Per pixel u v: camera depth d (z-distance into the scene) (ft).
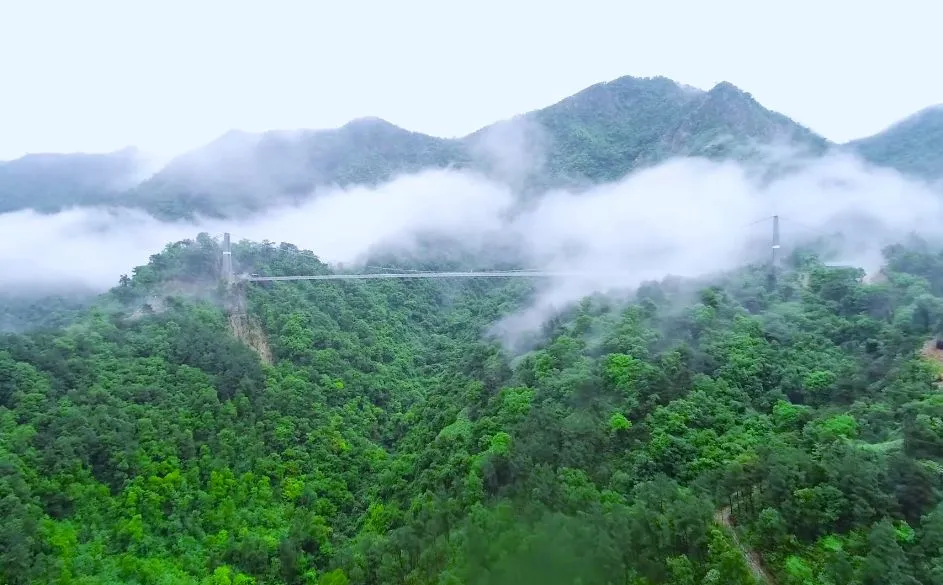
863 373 177.27
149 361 237.45
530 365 225.15
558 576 115.55
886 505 119.85
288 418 245.45
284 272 373.81
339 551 184.55
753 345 199.62
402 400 309.01
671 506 127.54
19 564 149.69
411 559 153.69
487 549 128.98
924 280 234.17
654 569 118.42
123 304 283.18
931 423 135.95
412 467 216.13
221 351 257.14
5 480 165.48
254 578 178.40
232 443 220.43
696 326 217.77
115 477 187.62
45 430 191.01
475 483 163.43
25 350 218.38
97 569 166.09
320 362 293.84
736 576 111.86
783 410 169.99
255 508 206.18
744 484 137.28
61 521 172.55
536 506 140.67
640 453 159.22
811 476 130.11
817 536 121.90
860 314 212.64
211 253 330.13
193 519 190.70
